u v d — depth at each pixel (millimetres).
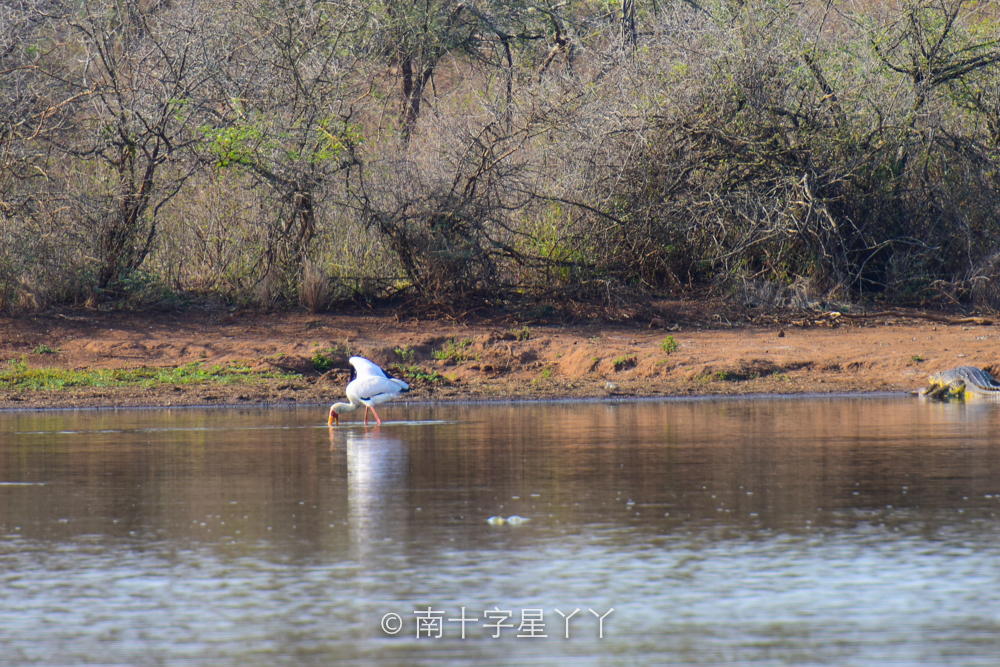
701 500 33438
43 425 54406
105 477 38156
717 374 71500
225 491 35375
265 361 72312
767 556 26922
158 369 71625
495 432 49906
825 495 34094
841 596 23969
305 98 84375
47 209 79750
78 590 24547
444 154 86688
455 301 84188
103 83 83375
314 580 25219
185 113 81812
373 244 86375
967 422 52781
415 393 67562
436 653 20984
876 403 62656
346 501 33594
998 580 24969
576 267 86000
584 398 65812
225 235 85625
